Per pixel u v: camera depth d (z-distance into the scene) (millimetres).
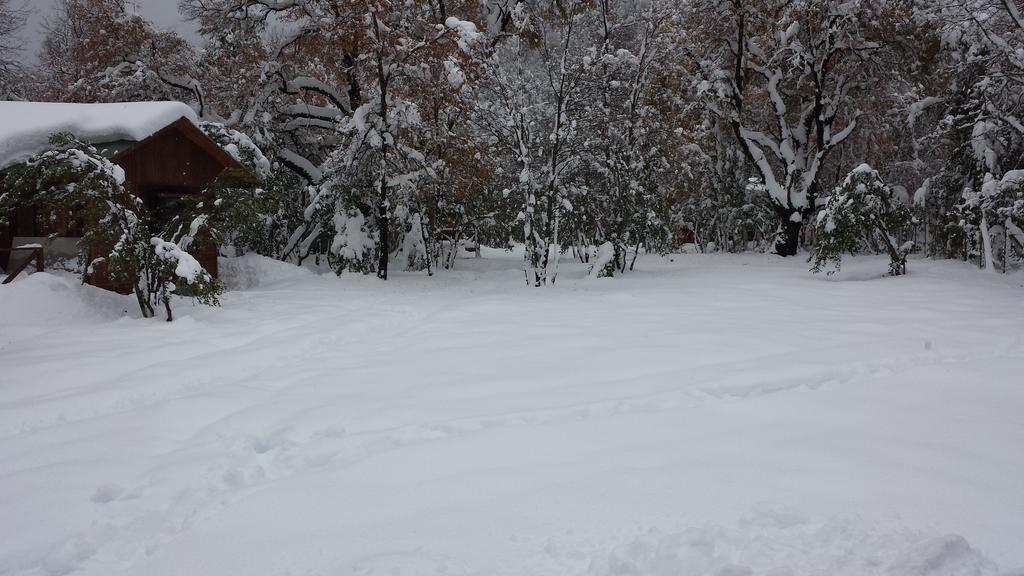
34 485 4176
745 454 4180
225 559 3137
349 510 3586
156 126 14227
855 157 29797
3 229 14625
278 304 13141
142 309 11219
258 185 16750
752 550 2826
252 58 22500
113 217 10633
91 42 22219
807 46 24422
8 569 3234
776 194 25188
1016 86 19453
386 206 19094
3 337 9281
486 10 24844
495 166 23859
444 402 5793
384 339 9430
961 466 3887
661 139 22562
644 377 6461
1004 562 2730
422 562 2891
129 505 3891
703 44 25328
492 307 12547
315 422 5312
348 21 18422
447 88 19969
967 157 21578
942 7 20047
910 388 5801
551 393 5980
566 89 18312
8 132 13211
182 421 5535
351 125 18547
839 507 3312
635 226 21438
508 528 3236
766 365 6672
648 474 3871
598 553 2938
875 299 12570
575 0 18203
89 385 6895
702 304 12398
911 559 2652
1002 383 5883
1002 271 17172
